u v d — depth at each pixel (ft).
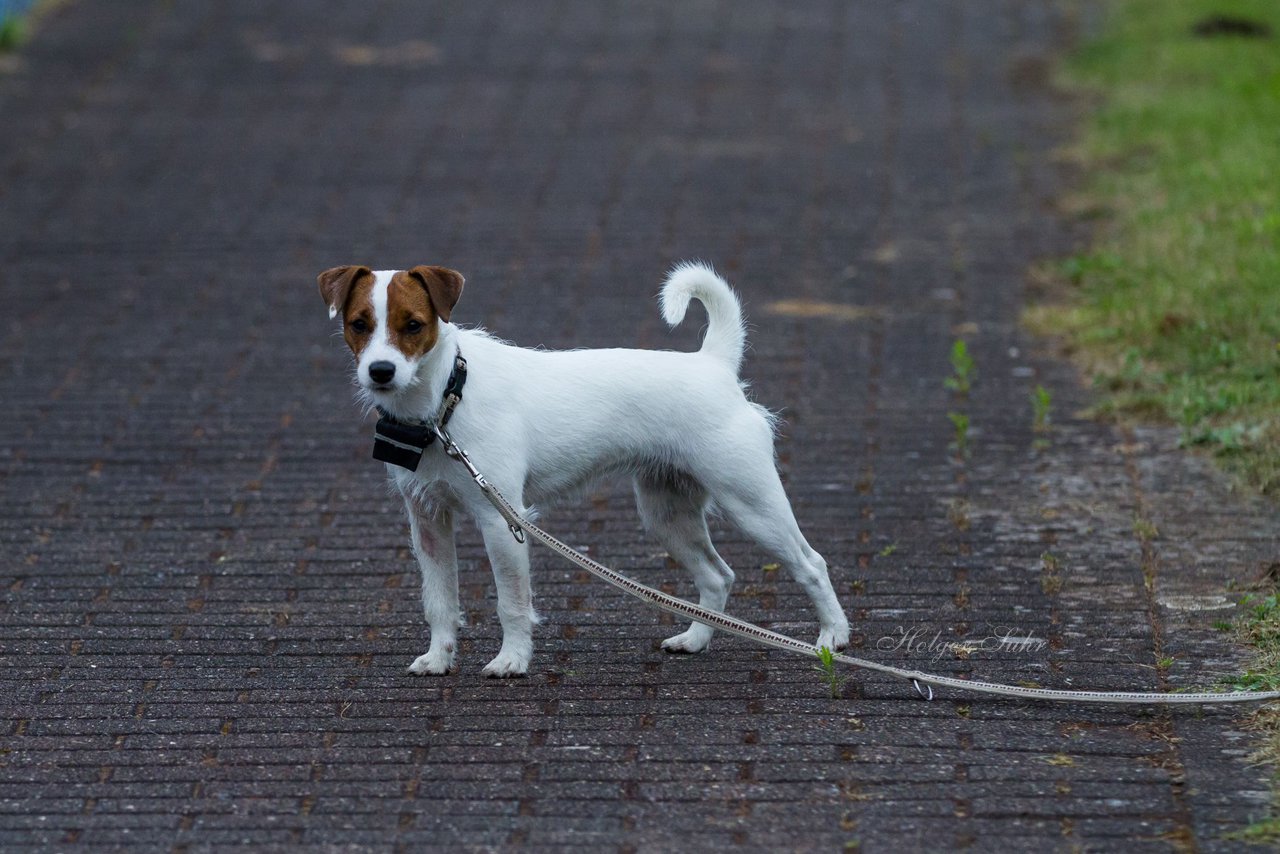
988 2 83.56
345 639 29.32
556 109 68.49
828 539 33.42
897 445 38.40
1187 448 36.96
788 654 28.30
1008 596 30.32
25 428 40.65
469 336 27.17
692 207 57.06
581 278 50.49
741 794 23.22
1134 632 28.43
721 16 82.23
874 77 72.08
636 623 29.89
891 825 22.24
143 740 25.44
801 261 51.75
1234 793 22.67
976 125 65.10
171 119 67.77
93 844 22.39
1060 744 24.41
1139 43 74.13
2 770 24.52
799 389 42.06
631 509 35.70
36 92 71.15
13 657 28.66
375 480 37.37
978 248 52.39
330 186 60.03
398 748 25.00
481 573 32.42
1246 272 44.73
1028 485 35.73
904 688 26.55
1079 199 56.24
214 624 30.04
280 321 48.03
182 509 35.81
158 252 53.93
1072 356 43.47
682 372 27.73
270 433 40.27
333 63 75.15
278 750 25.02
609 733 25.30
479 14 82.94
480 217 56.44
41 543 34.04
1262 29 74.84
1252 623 28.19
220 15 82.79
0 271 52.44
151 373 44.32
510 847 21.99
